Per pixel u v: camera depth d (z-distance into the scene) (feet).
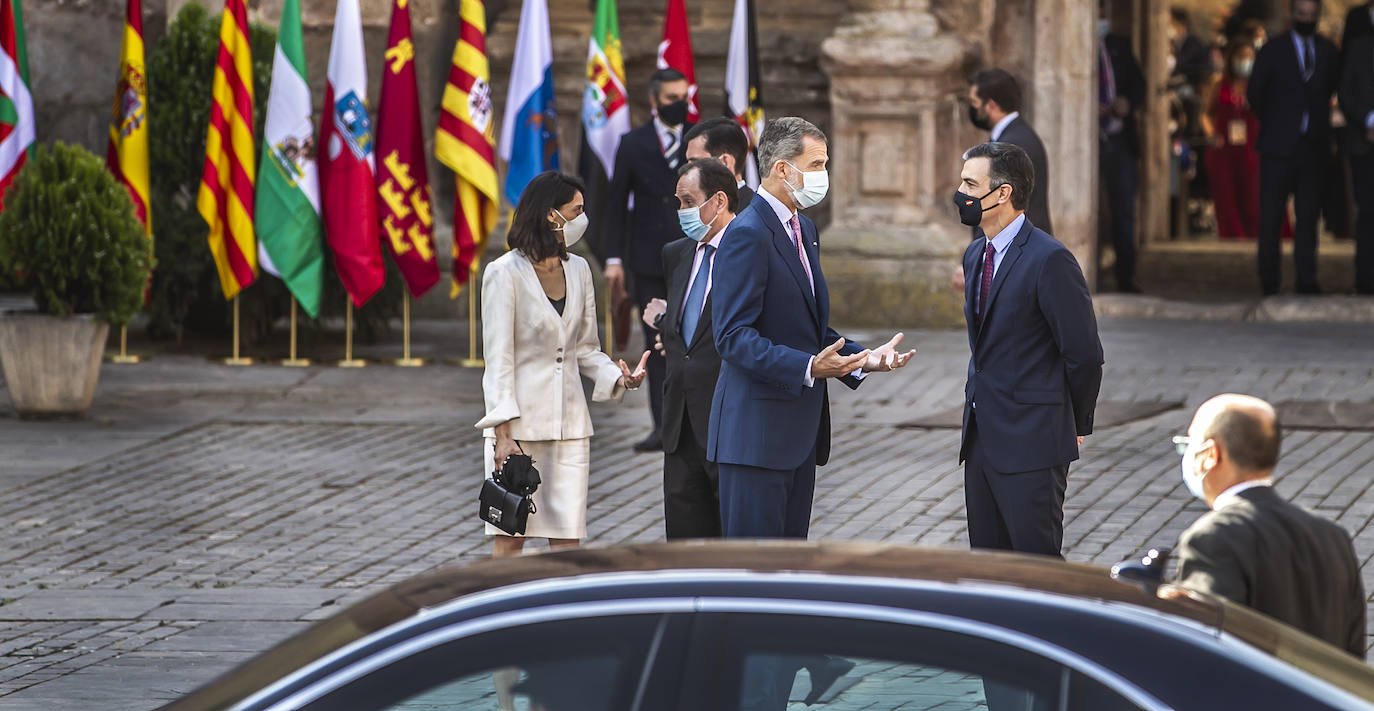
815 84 88.79
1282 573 22.03
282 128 73.41
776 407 32.50
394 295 79.10
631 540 46.78
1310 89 84.58
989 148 32.83
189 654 37.50
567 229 35.83
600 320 87.51
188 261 78.64
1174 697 16.02
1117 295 88.58
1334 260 102.73
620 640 16.63
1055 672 16.20
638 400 69.31
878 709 16.30
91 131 97.40
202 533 48.93
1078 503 49.70
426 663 16.74
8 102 77.56
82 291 64.90
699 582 17.11
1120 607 16.99
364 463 57.98
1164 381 67.10
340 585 43.37
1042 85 86.02
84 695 34.47
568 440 36.14
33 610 41.27
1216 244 110.83
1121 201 90.68
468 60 74.23
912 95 84.64
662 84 55.01
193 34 78.74
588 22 90.68
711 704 16.29
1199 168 119.85
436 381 72.02
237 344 75.77
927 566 17.97
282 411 67.15
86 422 64.69
